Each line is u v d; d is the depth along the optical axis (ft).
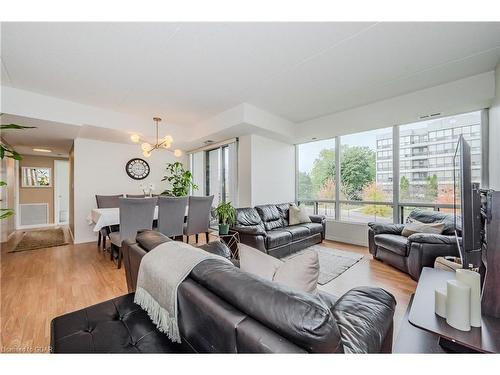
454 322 3.21
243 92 10.30
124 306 4.08
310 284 3.32
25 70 8.04
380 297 3.44
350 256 10.85
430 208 10.87
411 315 3.57
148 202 9.30
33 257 10.73
